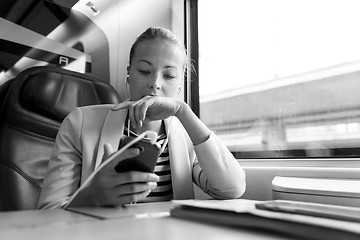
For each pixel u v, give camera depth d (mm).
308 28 1120
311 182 891
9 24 1380
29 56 1419
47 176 812
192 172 1042
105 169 604
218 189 883
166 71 908
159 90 905
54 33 1497
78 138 867
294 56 1151
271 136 1187
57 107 1156
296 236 320
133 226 375
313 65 1096
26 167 1049
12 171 1020
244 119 1292
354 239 283
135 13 1674
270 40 1234
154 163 613
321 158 1042
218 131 1391
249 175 1134
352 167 949
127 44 1676
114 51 1652
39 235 320
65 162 827
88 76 1310
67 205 564
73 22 1554
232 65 1366
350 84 1000
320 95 1067
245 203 597
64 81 1216
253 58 1288
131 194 612
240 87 1323
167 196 969
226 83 1384
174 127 1028
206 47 1503
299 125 1112
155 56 889
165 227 369
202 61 1512
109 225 381
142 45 911
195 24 1563
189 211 446
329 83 1049
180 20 1598
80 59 1555
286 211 428
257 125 1241
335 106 1028
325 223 312
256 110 1253
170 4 1621
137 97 918
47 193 771
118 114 919
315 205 469
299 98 1123
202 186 976
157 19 1637
